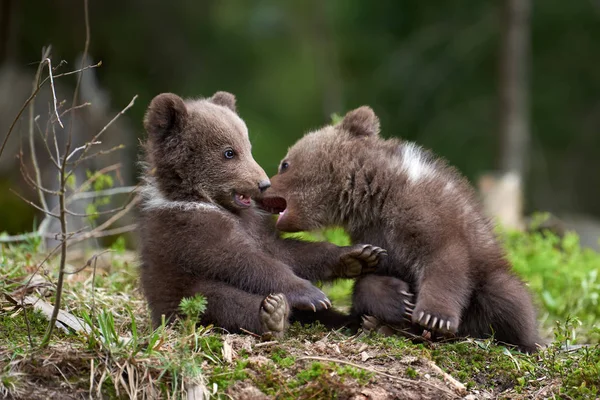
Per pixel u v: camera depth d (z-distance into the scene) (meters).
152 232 10.43
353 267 10.62
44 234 13.60
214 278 10.09
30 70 27.22
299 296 9.84
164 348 8.99
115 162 22.16
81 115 22.44
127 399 8.44
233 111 11.89
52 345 8.94
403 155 11.07
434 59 34.38
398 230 10.52
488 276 10.54
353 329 10.59
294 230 11.50
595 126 34.12
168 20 32.38
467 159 33.03
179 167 10.60
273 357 9.12
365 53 35.03
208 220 10.20
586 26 33.81
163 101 10.60
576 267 14.63
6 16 27.72
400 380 8.91
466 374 9.34
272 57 34.44
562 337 10.09
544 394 9.09
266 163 31.08
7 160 21.28
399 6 35.44
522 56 29.73
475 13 34.16
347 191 11.12
